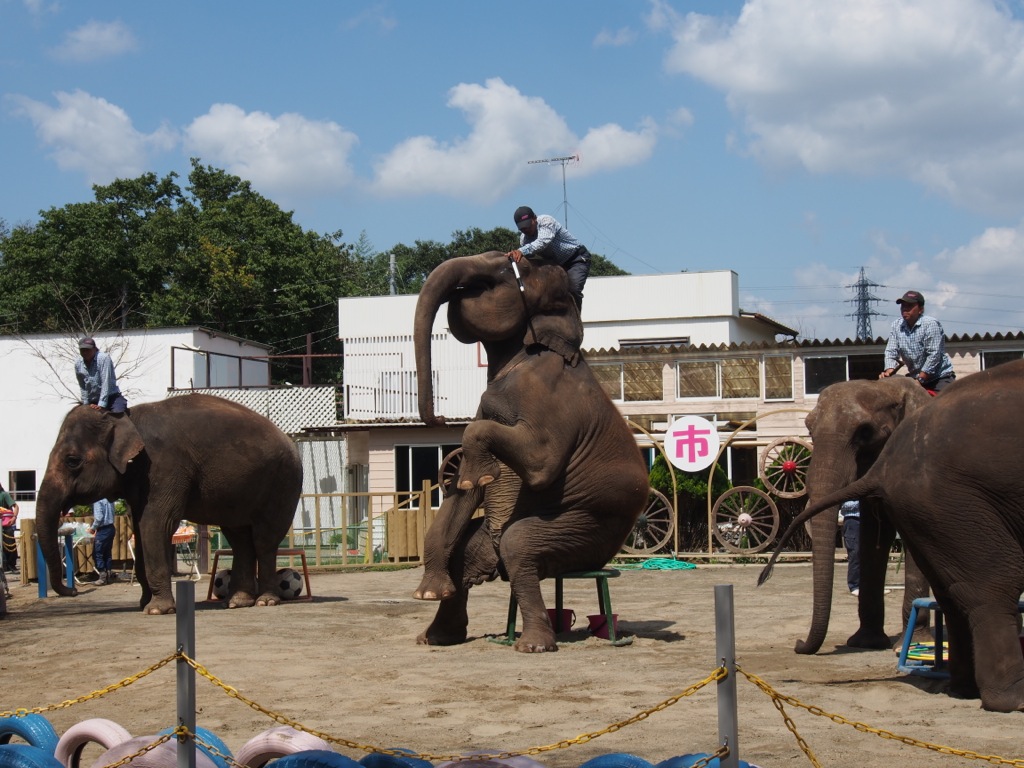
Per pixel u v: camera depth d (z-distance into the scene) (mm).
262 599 14562
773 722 7074
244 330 50688
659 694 8016
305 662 9695
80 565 20359
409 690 8344
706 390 25812
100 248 47062
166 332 38656
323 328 52875
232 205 53312
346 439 32031
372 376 38312
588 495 10250
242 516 14383
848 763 6055
